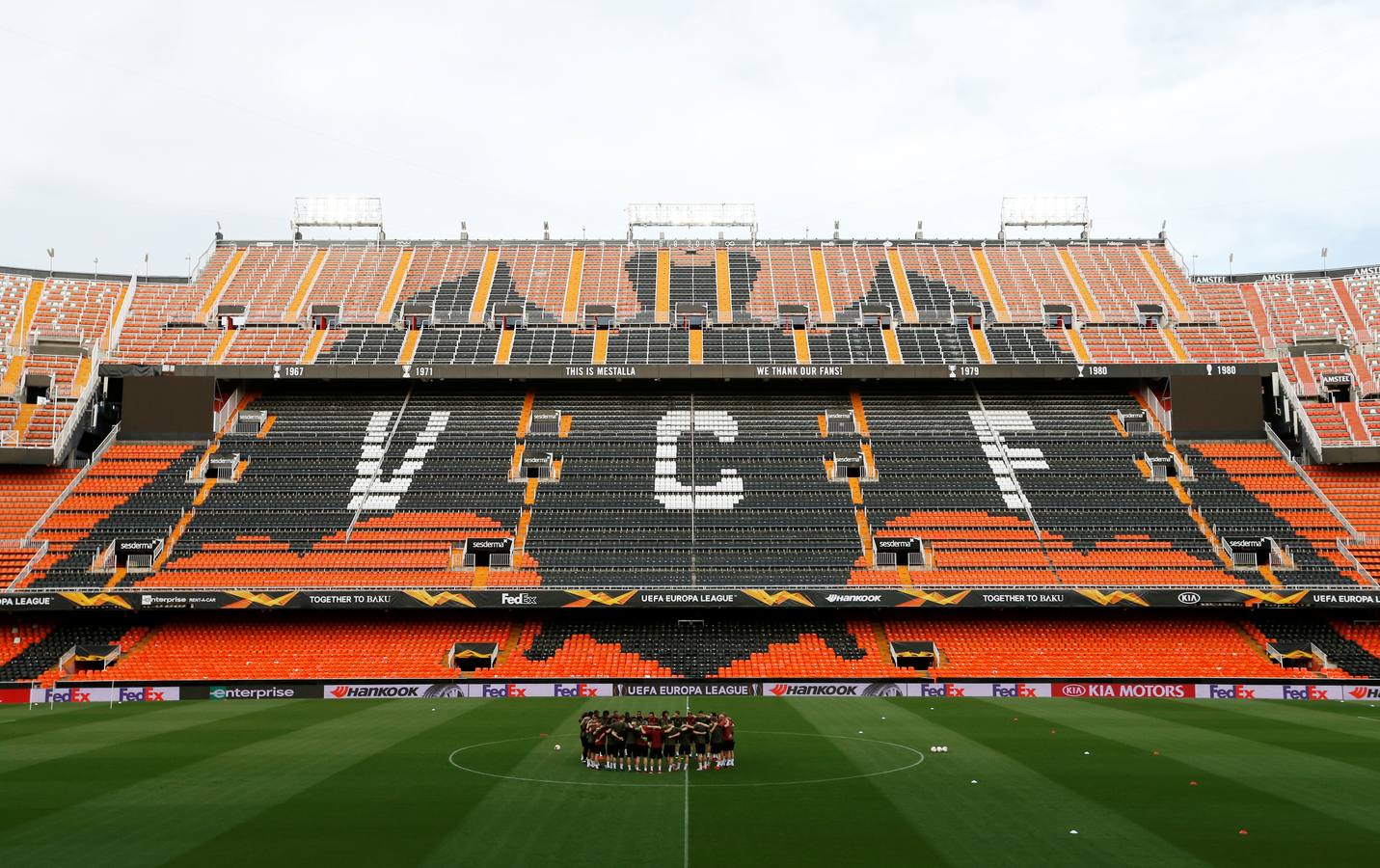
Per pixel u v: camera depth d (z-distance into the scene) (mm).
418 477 79688
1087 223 109188
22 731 47562
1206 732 46469
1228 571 70188
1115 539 73688
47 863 24562
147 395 82938
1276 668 64438
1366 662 64875
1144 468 80938
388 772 36219
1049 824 28359
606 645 68125
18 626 68375
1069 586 67875
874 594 67000
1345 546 71500
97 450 80375
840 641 68625
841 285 99000
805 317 94312
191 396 83312
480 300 95500
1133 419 86812
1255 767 37281
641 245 105688
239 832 27391
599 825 28125
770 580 70312
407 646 67750
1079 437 84750
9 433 78312
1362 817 29250
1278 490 78125
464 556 71875
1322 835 27172
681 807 30250
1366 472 79750
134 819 28984
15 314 88750
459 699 61344
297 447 82688
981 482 79875
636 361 87250
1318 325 92562
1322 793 32562
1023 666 65312
